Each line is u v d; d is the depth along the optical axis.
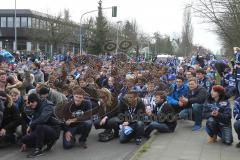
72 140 10.02
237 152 9.02
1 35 70.44
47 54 50.72
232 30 22.61
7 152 9.64
